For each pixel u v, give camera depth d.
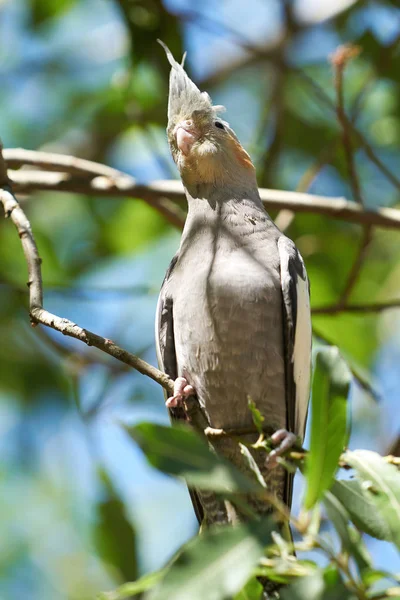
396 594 4.68
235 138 8.75
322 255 12.03
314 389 5.08
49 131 12.79
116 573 9.36
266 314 7.41
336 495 5.10
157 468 4.75
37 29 12.48
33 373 11.45
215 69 13.37
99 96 12.76
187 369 7.61
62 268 11.97
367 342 11.85
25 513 11.70
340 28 12.34
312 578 4.68
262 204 8.74
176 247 12.44
